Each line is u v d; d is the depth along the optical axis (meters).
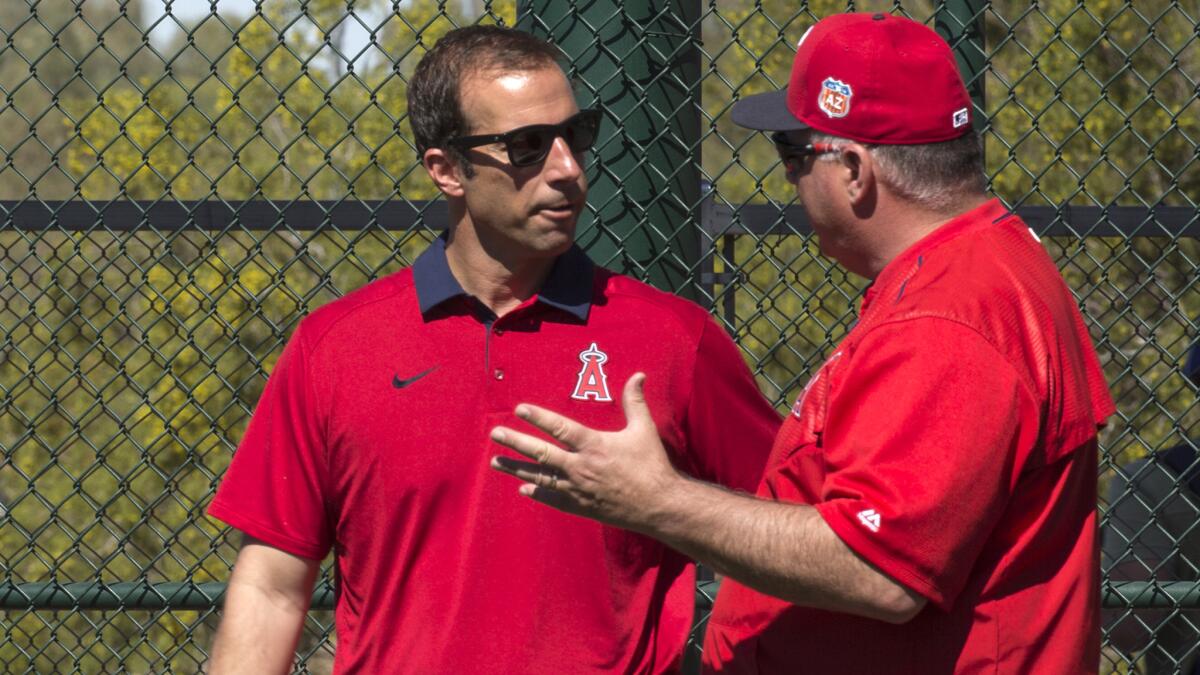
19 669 23.17
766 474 7.22
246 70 34.84
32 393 27.92
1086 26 33.03
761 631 7.23
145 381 26.30
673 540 6.41
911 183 6.90
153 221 11.30
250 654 7.73
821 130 7.04
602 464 6.29
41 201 11.23
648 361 7.65
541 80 7.42
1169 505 11.38
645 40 10.62
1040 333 6.42
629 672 7.59
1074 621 6.64
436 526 7.54
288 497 7.78
